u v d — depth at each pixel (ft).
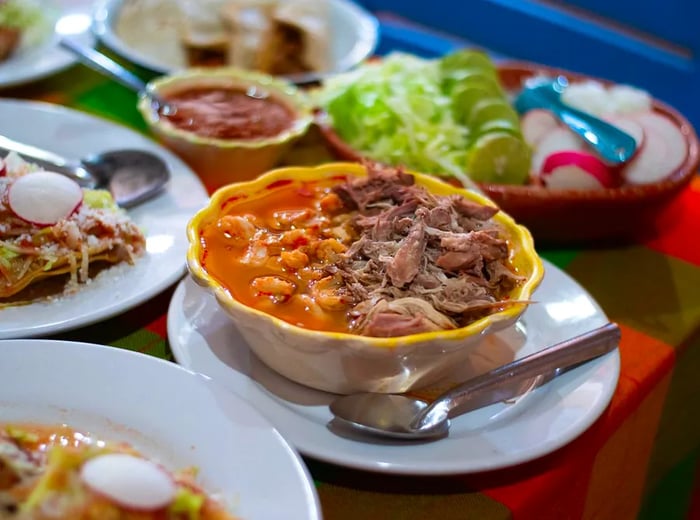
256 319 1.69
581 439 1.84
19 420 1.65
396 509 1.67
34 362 1.70
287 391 1.79
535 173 2.53
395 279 1.75
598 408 1.79
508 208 2.29
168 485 1.47
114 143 2.46
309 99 2.68
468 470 1.64
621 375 1.99
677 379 2.20
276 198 2.01
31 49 2.86
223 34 3.04
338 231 1.91
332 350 1.67
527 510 1.71
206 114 2.49
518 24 4.62
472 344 1.73
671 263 2.39
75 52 2.72
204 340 1.86
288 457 1.59
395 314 1.70
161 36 3.10
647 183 2.40
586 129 2.53
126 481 1.43
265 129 2.48
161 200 2.26
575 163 2.39
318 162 2.61
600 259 2.38
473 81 2.64
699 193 2.71
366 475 1.71
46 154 2.33
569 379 1.85
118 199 2.25
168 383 1.69
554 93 2.68
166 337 1.98
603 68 4.44
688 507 2.68
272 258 1.84
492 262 1.82
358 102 2.54
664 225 2.54
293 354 1.73
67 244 1.98
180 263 2.05
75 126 2.50
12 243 1.97
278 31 3.05
